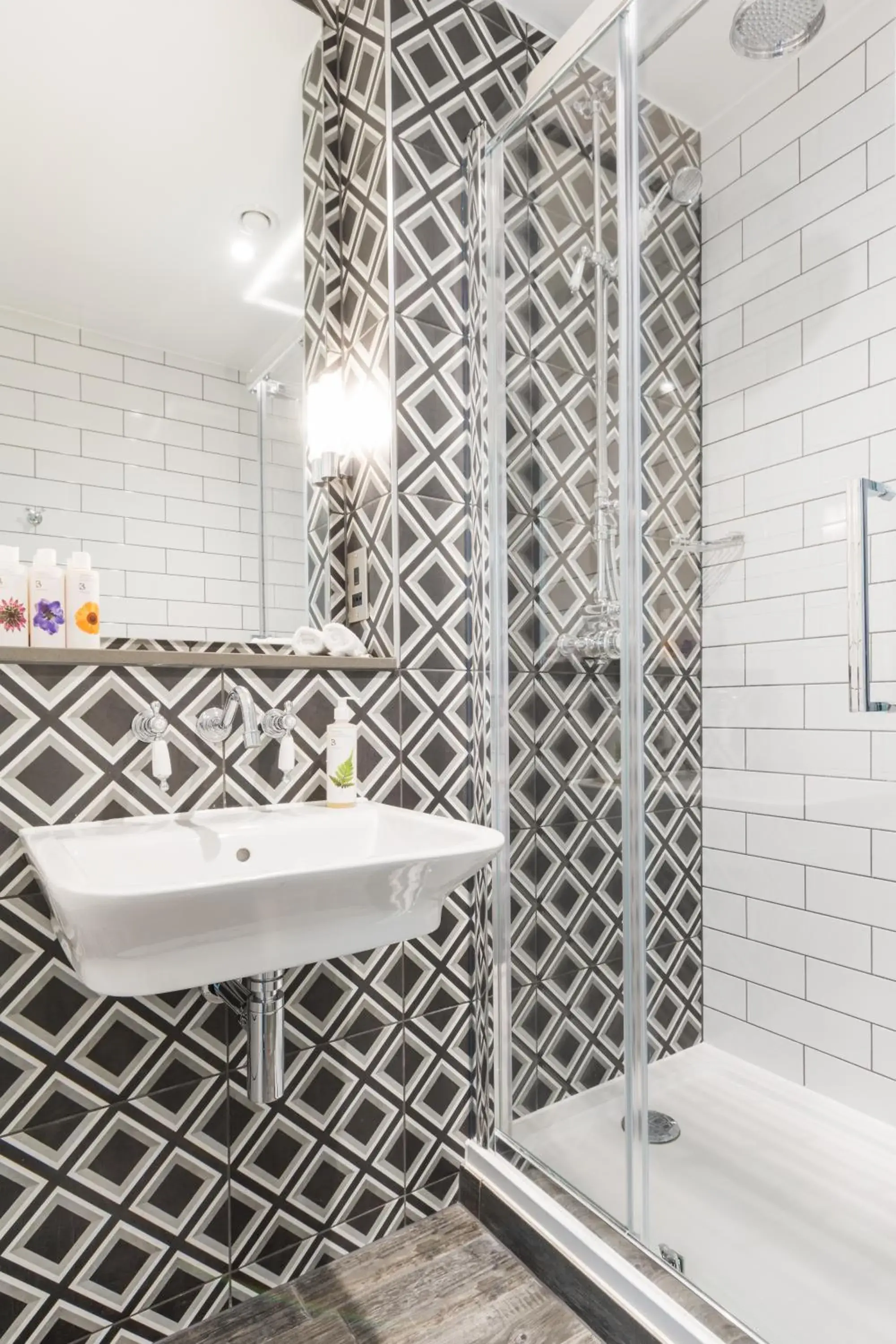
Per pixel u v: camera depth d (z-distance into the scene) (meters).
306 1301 1.32
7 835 1.13
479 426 1.65
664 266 1.54
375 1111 1.48
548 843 1.57
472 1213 1.55
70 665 1.18
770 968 1.54
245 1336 1.24
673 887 1.51
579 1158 1.41
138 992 0.91
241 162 1.59
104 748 1.21
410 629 1.56
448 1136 1.58
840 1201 1.32
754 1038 1.54
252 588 1.57
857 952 1.44
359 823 1.35
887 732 1.39
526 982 1.58
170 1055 1.26
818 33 1.43
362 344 1.67
